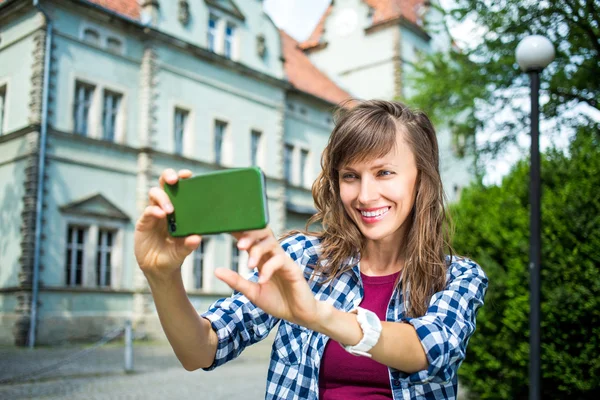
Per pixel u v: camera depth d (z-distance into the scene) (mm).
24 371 10555
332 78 29938
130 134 18094
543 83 10531
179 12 19406
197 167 19641
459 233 6414
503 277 5785
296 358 1660
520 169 6586
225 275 1092
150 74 18438
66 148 16422
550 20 10180
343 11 31469
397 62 29047
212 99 20422
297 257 1809
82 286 16500
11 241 15930
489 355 5773
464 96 11805
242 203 1048
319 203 1855
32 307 15273
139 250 1258
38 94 15883
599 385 5117
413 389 1551
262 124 22234
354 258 1769
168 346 16109
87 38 17219
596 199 5492
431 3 12320
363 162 1604
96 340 16516
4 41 17188
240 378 10383
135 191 18094
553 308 5305
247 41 21953
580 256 5344
